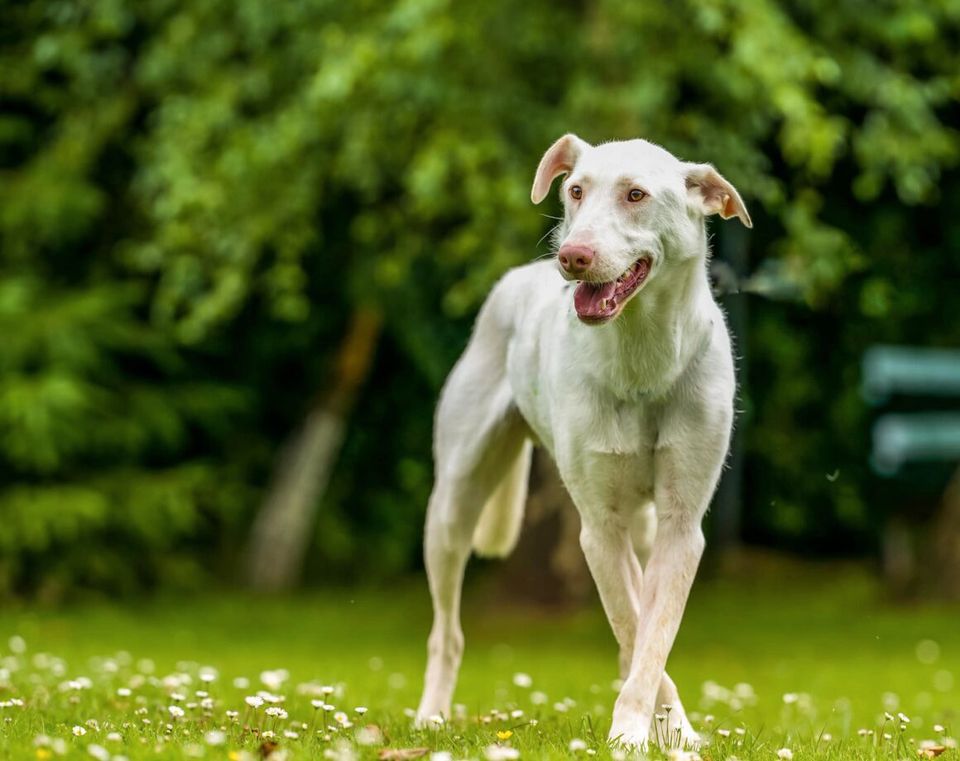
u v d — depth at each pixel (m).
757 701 9.16
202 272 15.56
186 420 18.69
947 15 14.09
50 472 17.25
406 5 12.16
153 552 17.92
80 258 18.39
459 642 7.33
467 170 13.48
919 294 19.20
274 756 4.81
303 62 14.29
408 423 19.56
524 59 14.16
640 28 13.53
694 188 5.75
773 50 12.52
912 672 12.20
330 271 18.33
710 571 19.30
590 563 6.12
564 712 7.37
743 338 17.61
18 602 17.00
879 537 20.09
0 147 18.42
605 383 5.88
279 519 18.50
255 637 15.04
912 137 13.95
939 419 20.23
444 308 17.80
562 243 5.59
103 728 5.73
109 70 16.17
